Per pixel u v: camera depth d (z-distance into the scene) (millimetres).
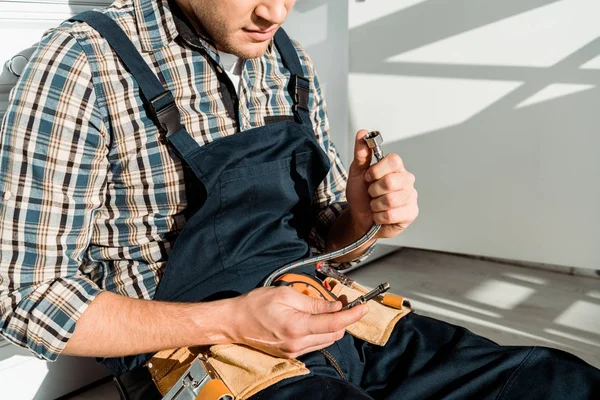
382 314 1014
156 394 902
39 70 835
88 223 885
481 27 1870
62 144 835
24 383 1349
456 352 945
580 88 1823
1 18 1197
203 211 913
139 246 942
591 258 1956
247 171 948
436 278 2205
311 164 1048
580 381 884
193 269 933
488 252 2074
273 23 884
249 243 974
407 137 2053
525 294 2074
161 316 839
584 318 1911
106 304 841
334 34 2055
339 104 2129
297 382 836
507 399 871
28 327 823
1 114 1231
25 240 837
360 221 1017
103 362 993
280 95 1070
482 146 1977
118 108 881
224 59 979
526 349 941
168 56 932
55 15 1271
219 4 865
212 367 827
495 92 1914
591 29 1765
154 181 916
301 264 930
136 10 928
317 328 796
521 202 1986
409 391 907
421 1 1904
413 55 1962
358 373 965
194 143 911
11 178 832
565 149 1892
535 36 1827
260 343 833
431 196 2094
